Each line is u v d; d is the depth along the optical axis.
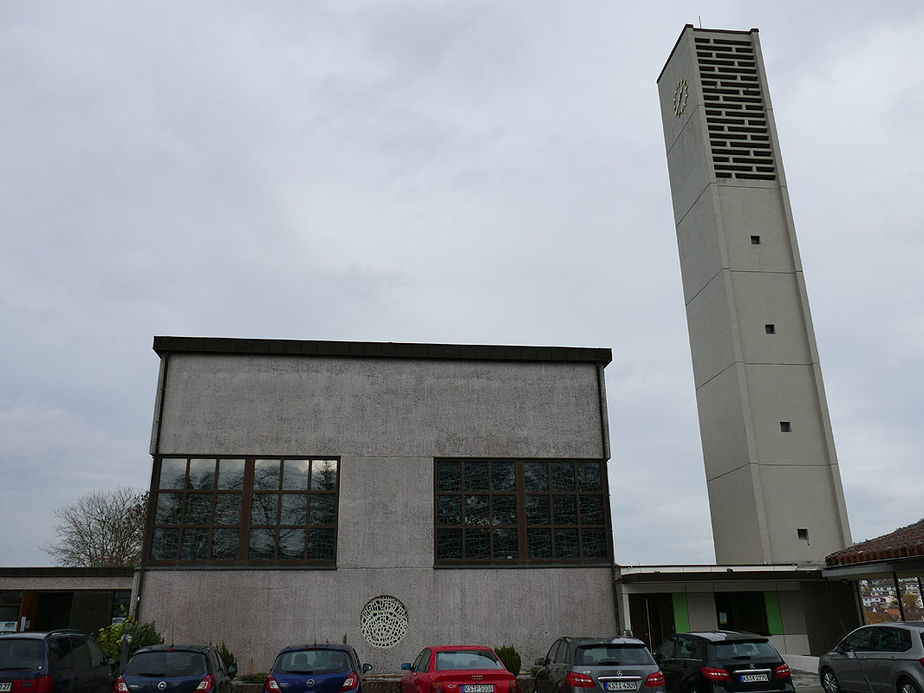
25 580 22.95
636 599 20.52
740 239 27.56
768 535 23.80
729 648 12.36
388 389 20.72
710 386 27.36
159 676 11.43
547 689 12.52
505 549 19.78
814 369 25.92
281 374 20.47
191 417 19.80
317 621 18.55
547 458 20.72
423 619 18.88
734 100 29.83
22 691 11.48
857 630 14.69
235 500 19.33
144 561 18.56
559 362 21.64
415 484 20.02
